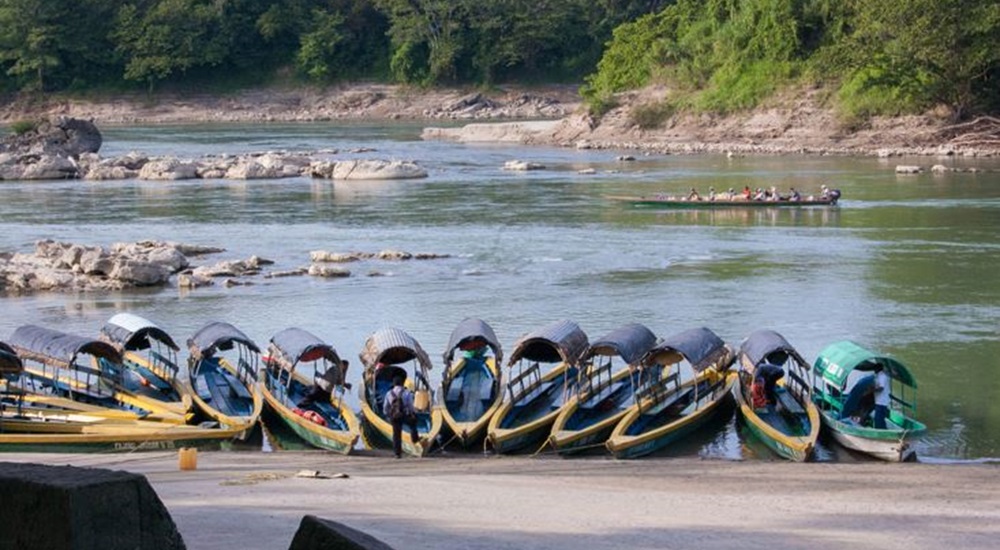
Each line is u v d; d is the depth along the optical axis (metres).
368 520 24.00
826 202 99.75
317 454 39.78
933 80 150.62
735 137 162.75
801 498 29.22
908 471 35.38
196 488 29.45
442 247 82.31
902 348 52.84
